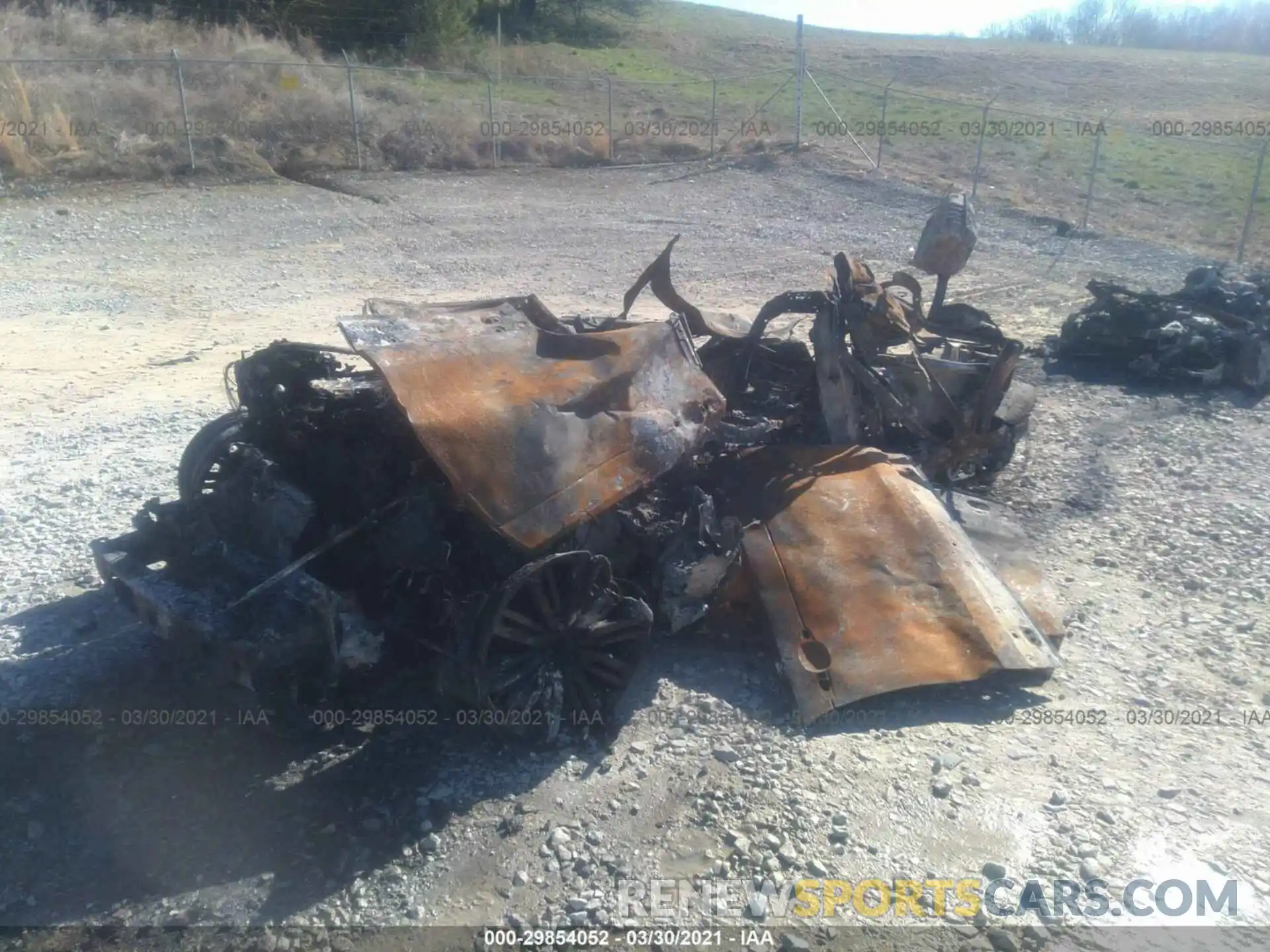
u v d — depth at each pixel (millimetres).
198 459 5980
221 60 25047
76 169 21531
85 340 13031
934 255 8609
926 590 5805
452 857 4543
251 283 16391
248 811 4801
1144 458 9297
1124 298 12047
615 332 5902
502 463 4871
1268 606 6762
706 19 61969
